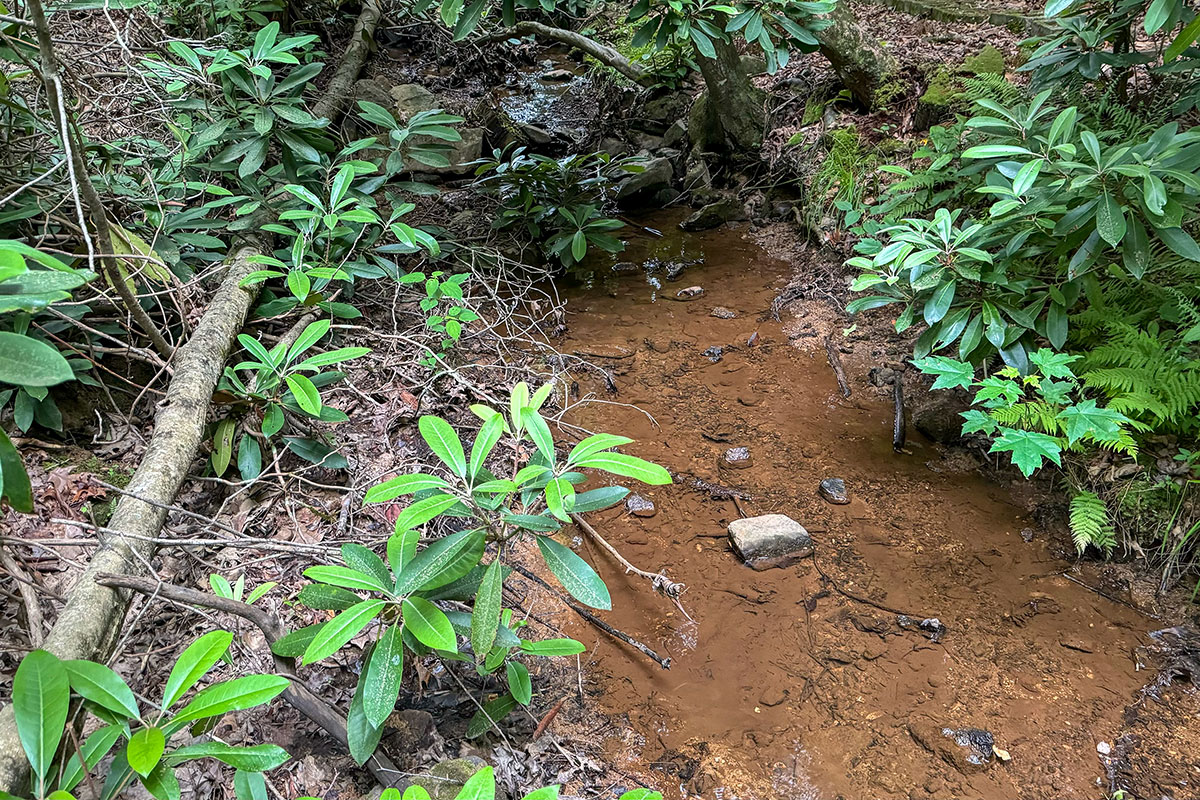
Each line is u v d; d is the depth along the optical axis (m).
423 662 2.15
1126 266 2.54
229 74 3.21
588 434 3.21
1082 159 2.70
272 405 2.61
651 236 5.01
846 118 5.03
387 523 2.60
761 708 2.13
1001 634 2.32
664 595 2.50
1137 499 2.58
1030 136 2.87
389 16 7.18
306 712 1.74
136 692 1.91
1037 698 2.13
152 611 2.15
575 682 2.21
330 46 6.39
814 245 4.57
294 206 3.60
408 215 4.85
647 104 6.19
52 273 1.23
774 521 2.68
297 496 2.68
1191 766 1.94
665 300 4.26
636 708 2.13
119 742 1.71
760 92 5.49
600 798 1.87
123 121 3.53
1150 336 2.67
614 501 1.78
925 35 5.43
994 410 2.71
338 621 1.57
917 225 2.96
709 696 2.17
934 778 1.94
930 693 2.15
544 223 4.72
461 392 3.29
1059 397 2.60
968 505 2.81
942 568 2.56
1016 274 3.01
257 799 1.39
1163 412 2.46
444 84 6.91
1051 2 2.77
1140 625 2.33
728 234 5.00
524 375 3.54
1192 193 2.56
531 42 8.08
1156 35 4.16
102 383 2.67
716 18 4.49
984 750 1.99
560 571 1.76
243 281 2.89
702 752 2.01
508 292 4.29
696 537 2.72
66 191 2.76
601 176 5.48
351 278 3.23
